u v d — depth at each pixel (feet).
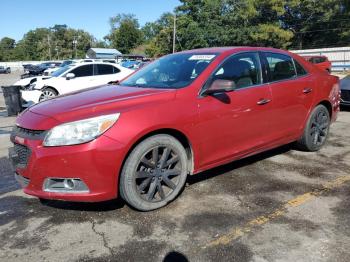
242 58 14.94
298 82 16.83
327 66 86.02
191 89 13.08
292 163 16.88
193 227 11.28
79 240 10.75
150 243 10.48
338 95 19.60
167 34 205.77
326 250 9.92
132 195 11.74
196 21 186.70
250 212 12.17
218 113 13.43
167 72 14.75
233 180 14.93
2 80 122.72
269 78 15.65
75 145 10.81
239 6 175.73
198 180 14.98
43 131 11.12
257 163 16.92
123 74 47.06
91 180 10.97
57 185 11.18
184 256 9.81
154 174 12.18
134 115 11.50
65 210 12.65
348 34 180.14
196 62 14.51
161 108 12.10
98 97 12.85
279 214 11.99
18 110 39.14
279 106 15.81
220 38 175.52
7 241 10.80
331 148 19.27
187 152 13.23
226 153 14.11
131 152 11.52
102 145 10.89
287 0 176.76
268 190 13.91
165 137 12.20
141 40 342.85
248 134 14.73
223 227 11.24
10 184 15.52
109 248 10.29
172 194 12.75
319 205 12.59
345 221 11.45
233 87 12.73
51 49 413.39
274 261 9.50
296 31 194.29
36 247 10.45
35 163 11.00
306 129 17.63
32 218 12.17
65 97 13.47
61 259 9.86
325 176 15.26
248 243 10.34
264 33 163.94
